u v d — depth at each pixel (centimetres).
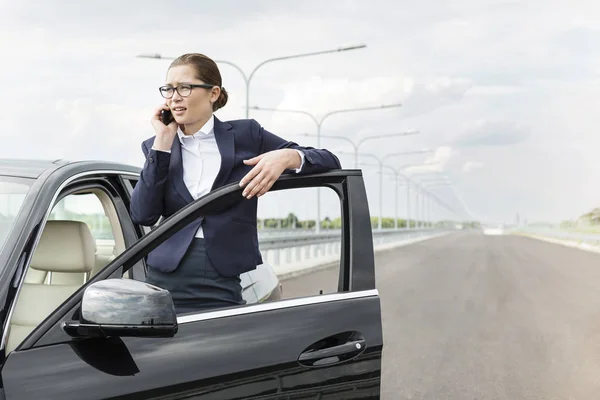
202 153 300
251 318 263
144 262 308
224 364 247
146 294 219
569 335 1014
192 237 282
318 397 268
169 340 242
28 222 248
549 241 7388
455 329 1048
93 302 216
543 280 1992
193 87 292
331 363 271
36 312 328
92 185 307
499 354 866
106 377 223
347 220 287
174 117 295
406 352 866
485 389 692
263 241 2142
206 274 283
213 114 305
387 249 4412
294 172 279
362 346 279
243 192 266
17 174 274
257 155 308
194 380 239
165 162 290
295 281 1856
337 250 3362
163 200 299
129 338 235
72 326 222
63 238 330
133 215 297
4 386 210
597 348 917
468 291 1619
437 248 4672
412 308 1286
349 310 280
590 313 1259
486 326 1083
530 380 733
